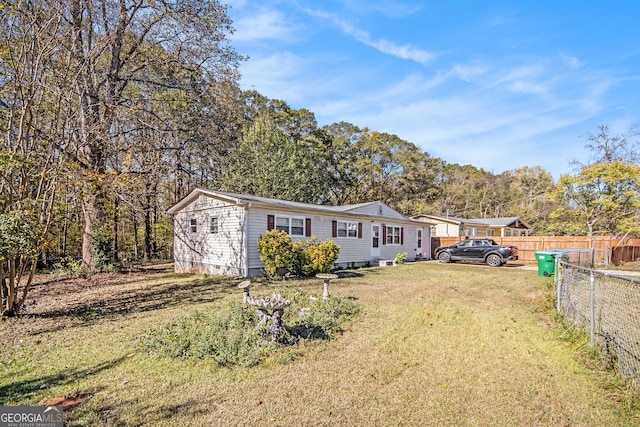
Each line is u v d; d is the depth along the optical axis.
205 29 15.05
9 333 5.59
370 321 6.11
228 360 4.20
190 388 3.58
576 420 3.00
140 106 14.41
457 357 4.43
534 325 5.92
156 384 3.67
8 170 6.26
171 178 21.36
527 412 3.12
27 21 7.02
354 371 3.99
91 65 10.58
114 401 3.32
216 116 19.12
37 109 7.07
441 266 16.77
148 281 11.88
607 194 19.14
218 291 9.40
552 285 8.76
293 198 23.77
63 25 8.62
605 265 16.42
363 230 17.25
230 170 22.66
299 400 3.32
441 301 7.89
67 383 3.72
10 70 6.86
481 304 7.62
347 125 37.16
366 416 3.06
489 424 2.94
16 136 7.32
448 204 38.94
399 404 3.26
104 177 11.42
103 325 6.04
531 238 21.19
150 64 15.80
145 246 22.56
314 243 13.38
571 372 3.97
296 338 4.96
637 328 3.86
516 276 12.77
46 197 7.21
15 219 5.86
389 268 15.73
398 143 37.34
